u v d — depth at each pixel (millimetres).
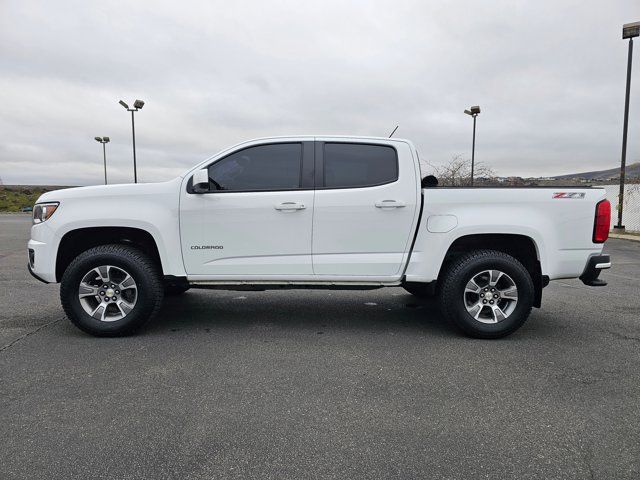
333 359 4016
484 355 4141
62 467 2410
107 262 4477
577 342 4539
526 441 2703
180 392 3320
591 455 2564
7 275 8094
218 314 5543
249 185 4652
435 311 5762
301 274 4672
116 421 2893
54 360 3930
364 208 4578
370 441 2691
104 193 4582
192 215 4574
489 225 4516
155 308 4598
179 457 2514
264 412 3033
